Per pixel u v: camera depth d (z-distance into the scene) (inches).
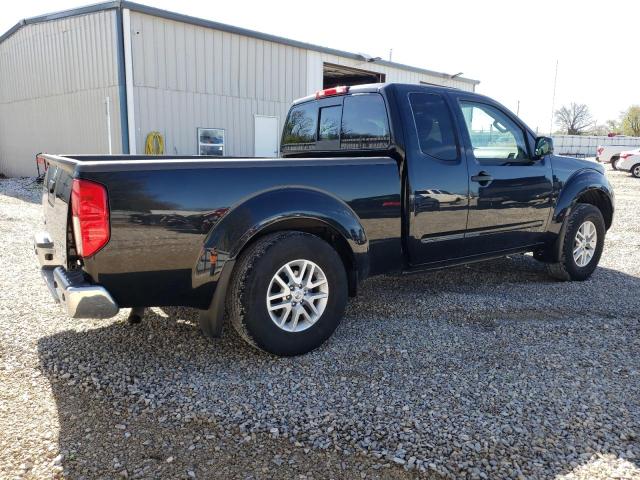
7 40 693.3
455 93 173.5
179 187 117.4
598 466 90.2
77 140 568.7
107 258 112.2
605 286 206.2
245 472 89.7
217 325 127.1
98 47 503.5
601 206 232.1
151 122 493.4
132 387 118.2
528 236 195.3
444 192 164.4
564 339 147.5
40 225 344.8
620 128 2219.5
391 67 716.0
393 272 159.0
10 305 175.8
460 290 197.9
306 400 112.3
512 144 188.7
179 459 93.1
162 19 488.4
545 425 102.3
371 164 147.6
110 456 93.9
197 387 118.1
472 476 87.7
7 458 93.0
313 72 629.9
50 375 125.0
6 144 764.0
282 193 130.0
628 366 130.0
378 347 141.1
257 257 126.6
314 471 89.8
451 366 129.3
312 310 138.2
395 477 88.1
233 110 557.0
